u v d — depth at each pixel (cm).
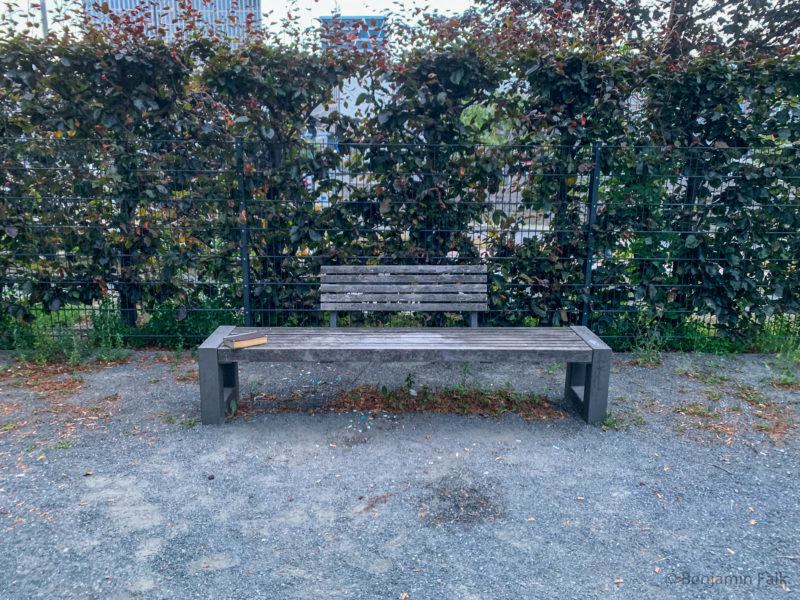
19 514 302
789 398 482
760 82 555
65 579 254
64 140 562
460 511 312
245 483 338
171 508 311
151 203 576
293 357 404
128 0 775
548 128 580
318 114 597
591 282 605
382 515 307
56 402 457
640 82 564
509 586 254
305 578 258
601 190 602
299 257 595
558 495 329
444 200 583
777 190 588
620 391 493
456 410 449
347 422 427
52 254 582
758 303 603
